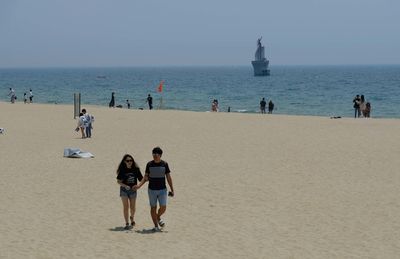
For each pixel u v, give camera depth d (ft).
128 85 505.25
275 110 224.33
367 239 38.60
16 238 38.22
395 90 382.22
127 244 37.04
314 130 113.70
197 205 48.98
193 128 116.57
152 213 40.11
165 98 305.12
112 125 122.31
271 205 49.08
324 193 54.19
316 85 482.28
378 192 54.75
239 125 123.85
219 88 436.76
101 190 54.90
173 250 35.73
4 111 162.61
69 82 597.52
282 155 79.00
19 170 65.82
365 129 116.16
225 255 34.73
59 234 39.40
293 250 35.86
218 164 71.00
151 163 39.88
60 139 96.48
